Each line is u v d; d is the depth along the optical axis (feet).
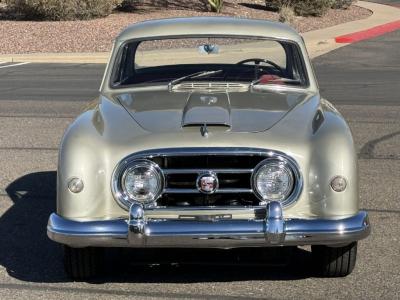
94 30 93.09
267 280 20.94
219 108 20.72
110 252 23.25
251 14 107.86
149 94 22.99
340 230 18.30
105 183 18.88
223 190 18.75
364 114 46.24
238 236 18.04
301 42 24.59
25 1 98.43
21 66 76.48
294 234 18.20
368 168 33.42
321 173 18.71
